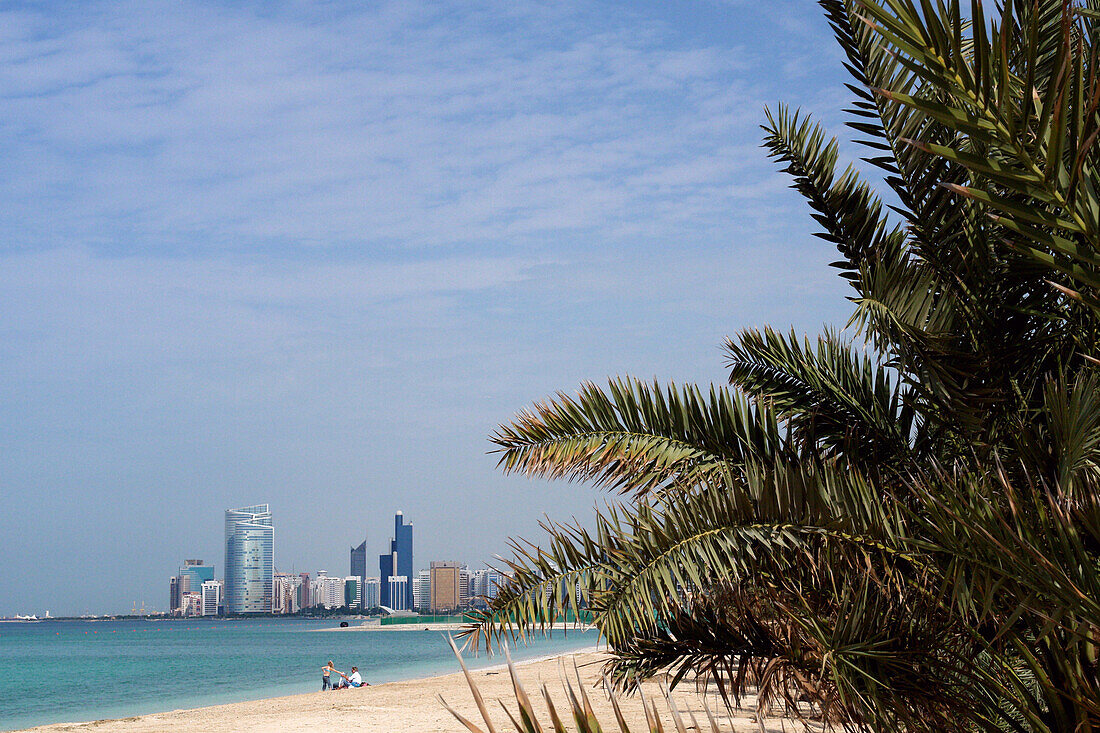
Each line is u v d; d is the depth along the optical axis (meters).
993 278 4.95
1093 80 1.94
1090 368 4.58
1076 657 3.41
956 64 1.96
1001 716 3.83
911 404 5.62
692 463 5.46
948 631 4.19
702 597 4.69
